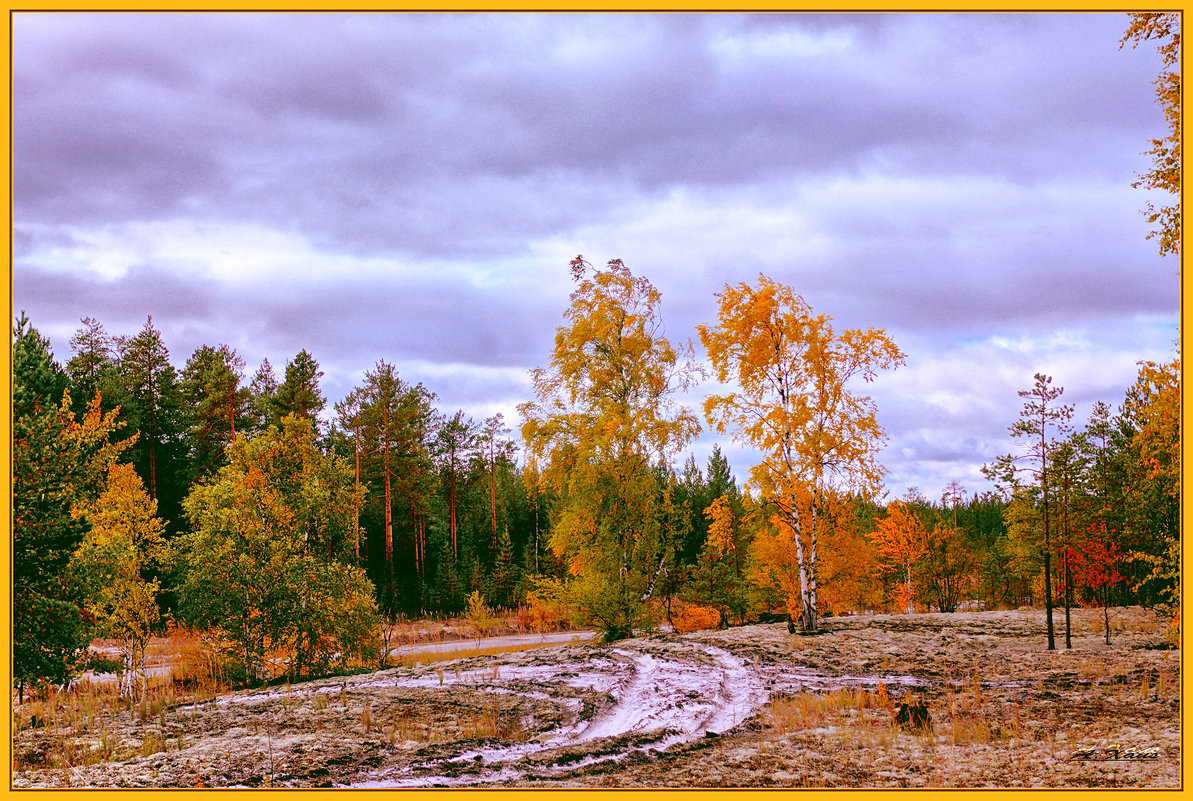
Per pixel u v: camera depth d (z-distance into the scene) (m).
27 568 19.14
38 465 20.12
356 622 31.16
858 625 28.00
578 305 29.89
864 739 13.43
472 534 68.75
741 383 27.36
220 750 12.95
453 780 11.24
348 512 35.53
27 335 22.20
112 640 37.72
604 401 29.61
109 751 12.87
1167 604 20.00
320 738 13.81
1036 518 22.41
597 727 15.98
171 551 29.89
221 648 29.27
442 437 70.69
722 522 33.47
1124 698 15.24
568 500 30.23
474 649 39.94
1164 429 16.86
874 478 26.30
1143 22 14.73
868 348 26.17
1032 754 11.77
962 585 50.59
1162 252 15.62
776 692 17.98
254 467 33.97
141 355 54.47
